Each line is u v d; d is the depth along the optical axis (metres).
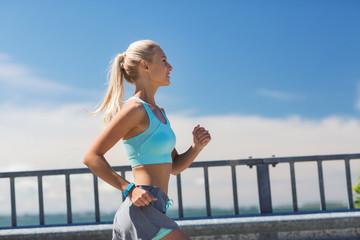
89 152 1.67
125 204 1.75
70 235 3.45
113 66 1.95
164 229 1.69
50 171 3.79
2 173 3.77
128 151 1.80
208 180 3.84
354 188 5.15
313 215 3.59
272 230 3.50
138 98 1.78
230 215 3.73
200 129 2.09
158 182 1.75
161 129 1.76
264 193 3.87
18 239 3.43
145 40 1.95
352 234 3.54
